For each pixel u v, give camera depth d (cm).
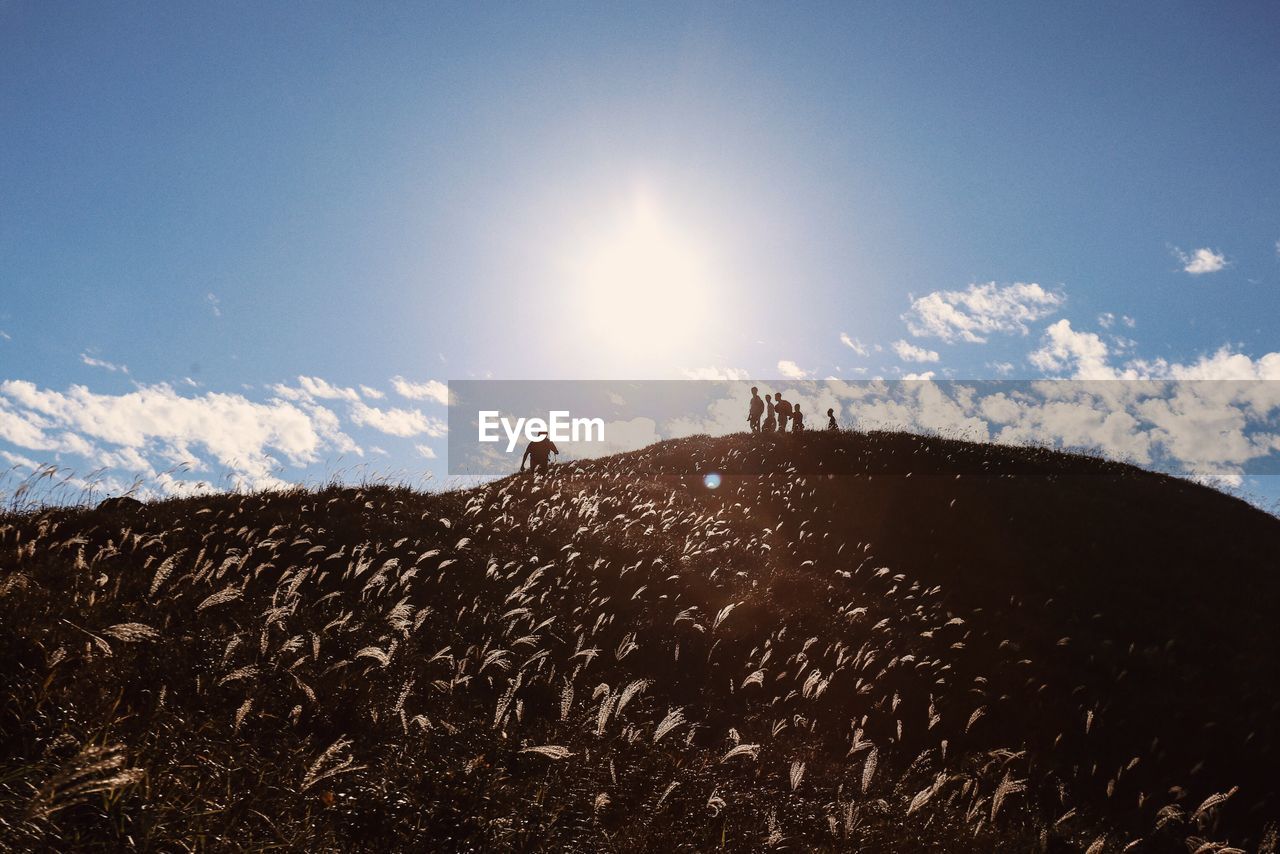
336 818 571
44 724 545
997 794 790
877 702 1152
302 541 1121
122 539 1080
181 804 516
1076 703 1305
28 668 615
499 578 1304
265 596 998
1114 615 1769
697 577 1548
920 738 1095
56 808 405
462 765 716
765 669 1191
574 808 698
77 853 433
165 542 1119
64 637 684
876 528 2195
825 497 2442
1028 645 1543
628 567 1499
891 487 2545
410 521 1512
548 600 1276
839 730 1059
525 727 850
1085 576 1967
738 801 782
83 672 644
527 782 720
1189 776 1130
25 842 426
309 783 559
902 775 970
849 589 1700
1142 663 1538
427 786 657
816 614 1467
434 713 819
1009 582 1898
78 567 862
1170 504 2589
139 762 536
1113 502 2517
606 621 1229
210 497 1434
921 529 2206
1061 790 966
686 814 733
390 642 960
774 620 1392
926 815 845
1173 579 2002
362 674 842
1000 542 2139
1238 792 1113
